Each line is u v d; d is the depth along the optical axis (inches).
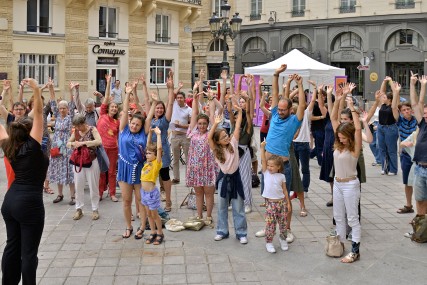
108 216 317.4
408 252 253.0
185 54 1212.5
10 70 855.7
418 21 1320.1
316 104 426.6
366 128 267.6
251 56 1610.5
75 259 241.4
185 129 403.2
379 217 316.5
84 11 972.6
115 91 853.8
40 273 223.9
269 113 366.6
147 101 329.1
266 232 253.3
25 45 876.6
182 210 331.3
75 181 307.3
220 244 264.4
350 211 241.0
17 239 191.9
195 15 1209.4
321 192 384.5
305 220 308.7
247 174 317.1
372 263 238.2
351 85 285.1
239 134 290.5
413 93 277.3
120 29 1048.8
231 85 376.8
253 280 218.2
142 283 214.5
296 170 306.7
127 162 267.3
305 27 1492.4
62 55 940.6
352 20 1408.7
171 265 234.8
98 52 1001.5
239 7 1617.9
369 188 402.3
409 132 362.9
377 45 1386.6
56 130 343.9
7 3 844.0
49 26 916.6
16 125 186.2
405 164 316.5
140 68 1100.5
